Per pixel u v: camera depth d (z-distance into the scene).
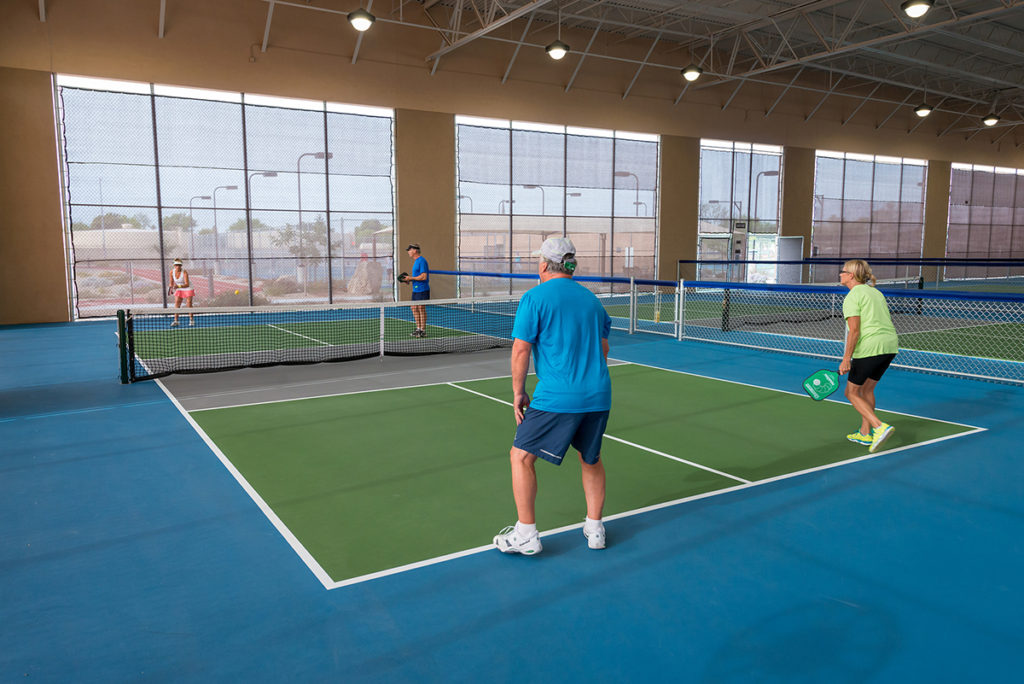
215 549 3.82
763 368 9.52
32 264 14.96
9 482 4.91
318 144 17.73
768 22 18.20
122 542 3.91
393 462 5.36
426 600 3.26
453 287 19.80
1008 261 16.41
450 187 19.33
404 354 10.68
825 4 16.44
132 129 15.70
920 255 29.16
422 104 18.61
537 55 19.98
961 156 29.64
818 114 25.39
